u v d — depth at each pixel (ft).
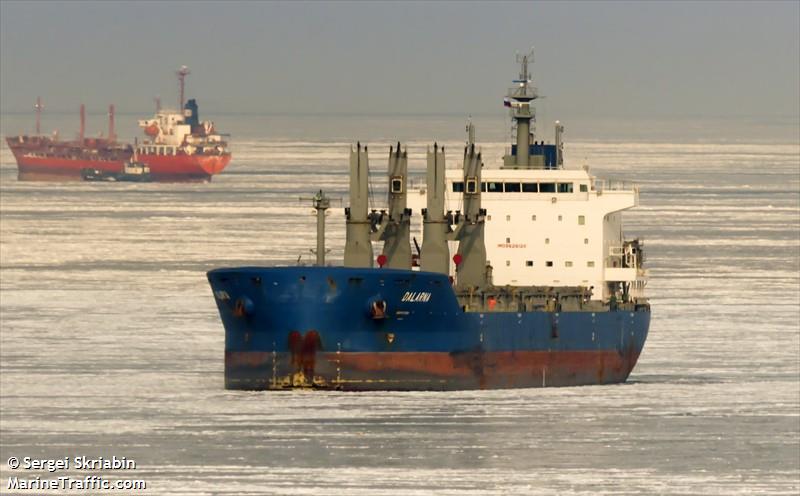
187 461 602.44
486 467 594.24
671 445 638.94
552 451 621.72
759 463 611.06
